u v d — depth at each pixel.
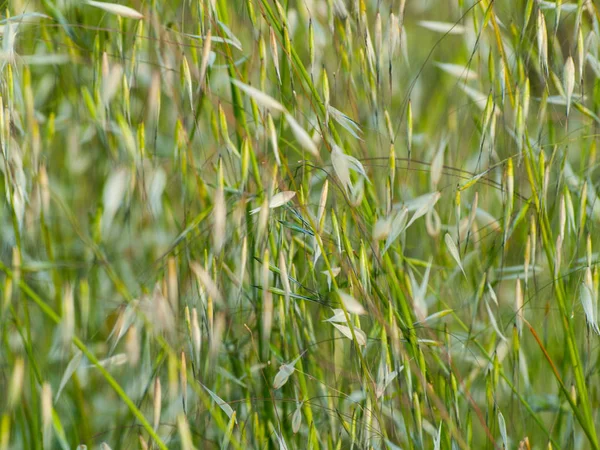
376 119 1.36
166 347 1.31
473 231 1.41
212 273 1.33
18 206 1.33
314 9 1.40
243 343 1.37
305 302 1.36
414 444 1.34
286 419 1.37
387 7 1.42
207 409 1.35
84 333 1.36
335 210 1.36
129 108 1.35
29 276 1.37
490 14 1.35
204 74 1.33
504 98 1.38
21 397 1.34
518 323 1.36
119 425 1.37
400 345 1.32
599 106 1.38
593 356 1.39
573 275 1.39
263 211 1.31
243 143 1.33
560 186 1.36
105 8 1.33
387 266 1.35
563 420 1.38
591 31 1.36
